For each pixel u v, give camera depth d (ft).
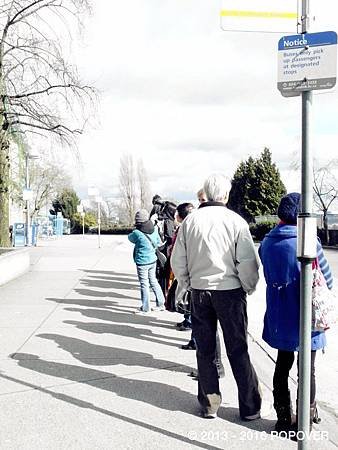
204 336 14.73
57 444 13.06
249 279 14.15
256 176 200.34
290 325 13.03
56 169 171.73
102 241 129.70
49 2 52.11
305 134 10.85
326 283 12.80
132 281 45.85
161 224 34.22
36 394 16.65
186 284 15.35
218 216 14.44
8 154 56.75
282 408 13.70
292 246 12.96
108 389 17.12
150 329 26.20
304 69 10.81
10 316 29.63
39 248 97.81
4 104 53.72
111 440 13.30
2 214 55.62
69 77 55.01
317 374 18.34
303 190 10.84
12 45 52.95
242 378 14.46
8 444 13.05
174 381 17.99
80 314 30.19
